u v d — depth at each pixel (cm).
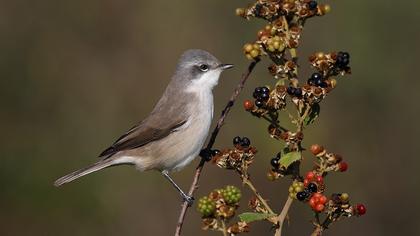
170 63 1603
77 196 1450
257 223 1502
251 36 1589
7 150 1491
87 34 1616
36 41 1594
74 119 1558
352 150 1523
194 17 1608
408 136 1514
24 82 1563
